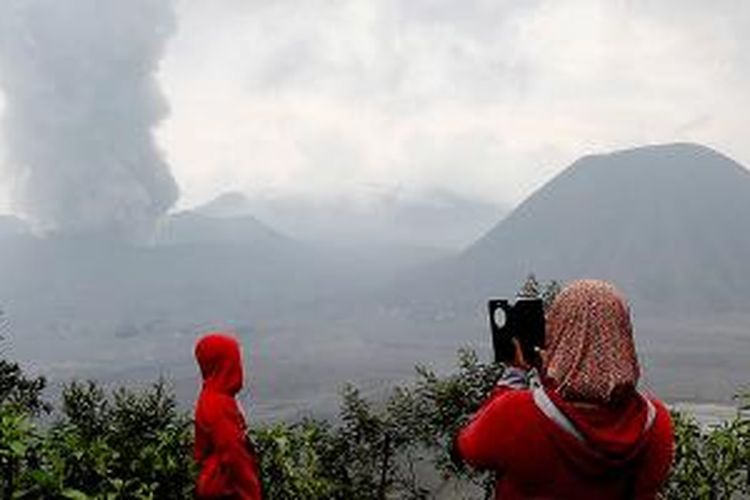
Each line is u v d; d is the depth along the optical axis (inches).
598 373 103.7
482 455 108.3
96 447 244.2
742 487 245.1
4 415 224.5
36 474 217.9
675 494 254.1
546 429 103.9
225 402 244.4
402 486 423.2
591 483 104.1
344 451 458.9
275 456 289.9
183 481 266.8
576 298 107.3
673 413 258.1
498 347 119.3
